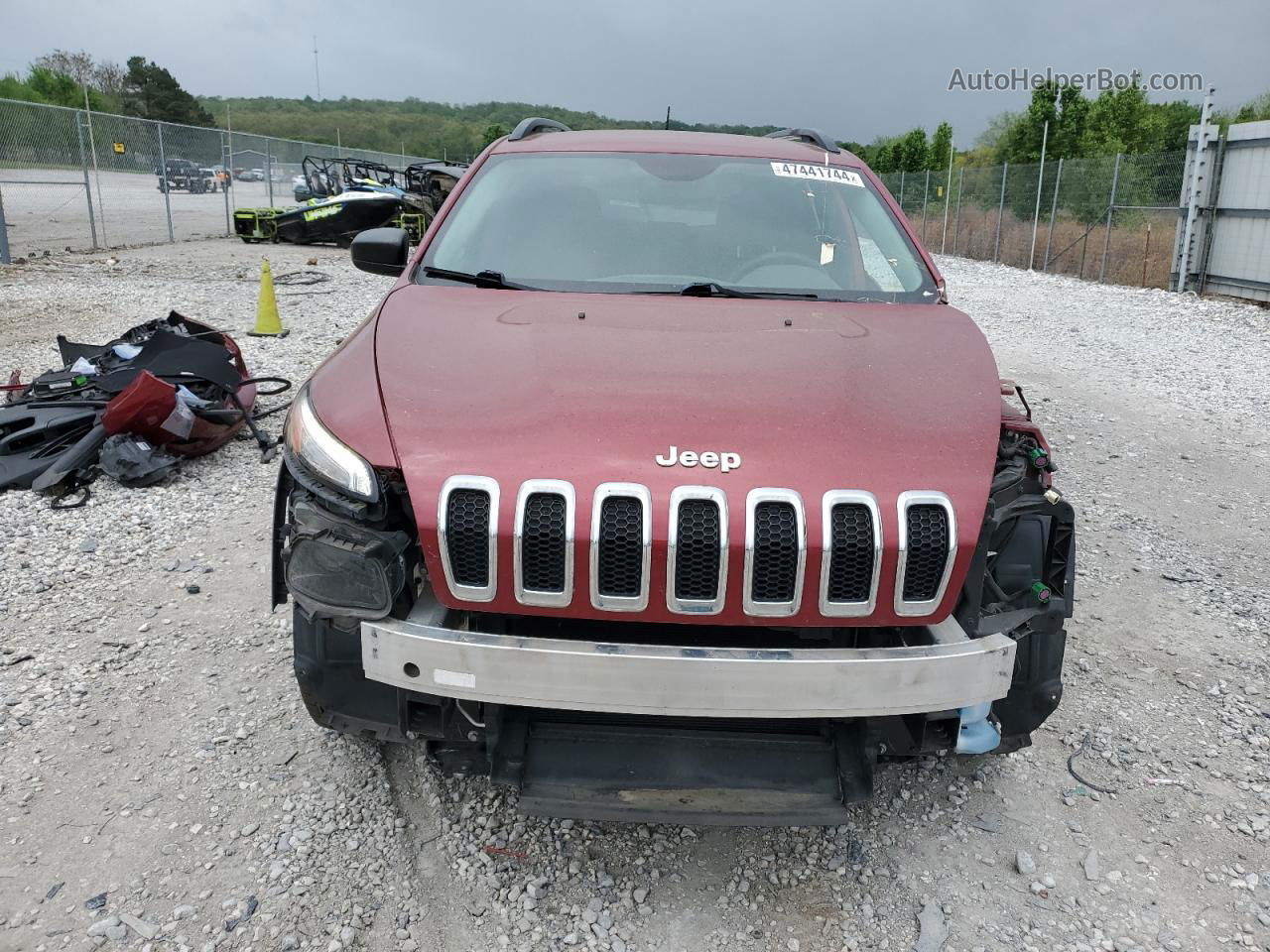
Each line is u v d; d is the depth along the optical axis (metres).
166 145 21.48
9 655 3.52
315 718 2.54
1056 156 32.44
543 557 2.10
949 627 2.24
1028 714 2.51
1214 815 2.83
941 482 2.18
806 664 2.07
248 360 8.52
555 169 3.72
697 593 2.11
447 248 3.40
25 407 5.55
